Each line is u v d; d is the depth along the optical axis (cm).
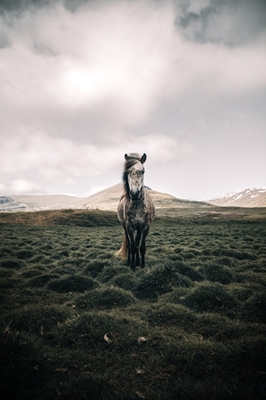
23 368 309
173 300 568
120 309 531
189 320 470
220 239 1912
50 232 2616
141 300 602
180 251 1278
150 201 936
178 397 275
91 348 378
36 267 877
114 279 715
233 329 426
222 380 299
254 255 1141
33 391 283
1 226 3188
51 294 621
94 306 536
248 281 729
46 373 314
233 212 10562
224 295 555
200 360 339
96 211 6203
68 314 489
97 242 1694
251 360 325
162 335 412
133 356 359
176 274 678
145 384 303
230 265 942
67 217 5381
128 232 863
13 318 460
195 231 2852
